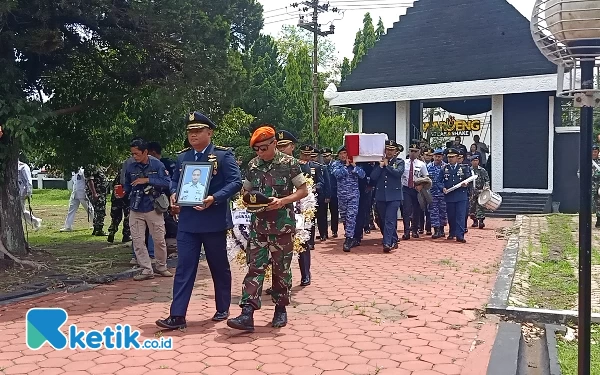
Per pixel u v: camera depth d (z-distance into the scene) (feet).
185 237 15.99
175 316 15.74
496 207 36.81
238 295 20.15
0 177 23.35
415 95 54.60
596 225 38.78
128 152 31.19
